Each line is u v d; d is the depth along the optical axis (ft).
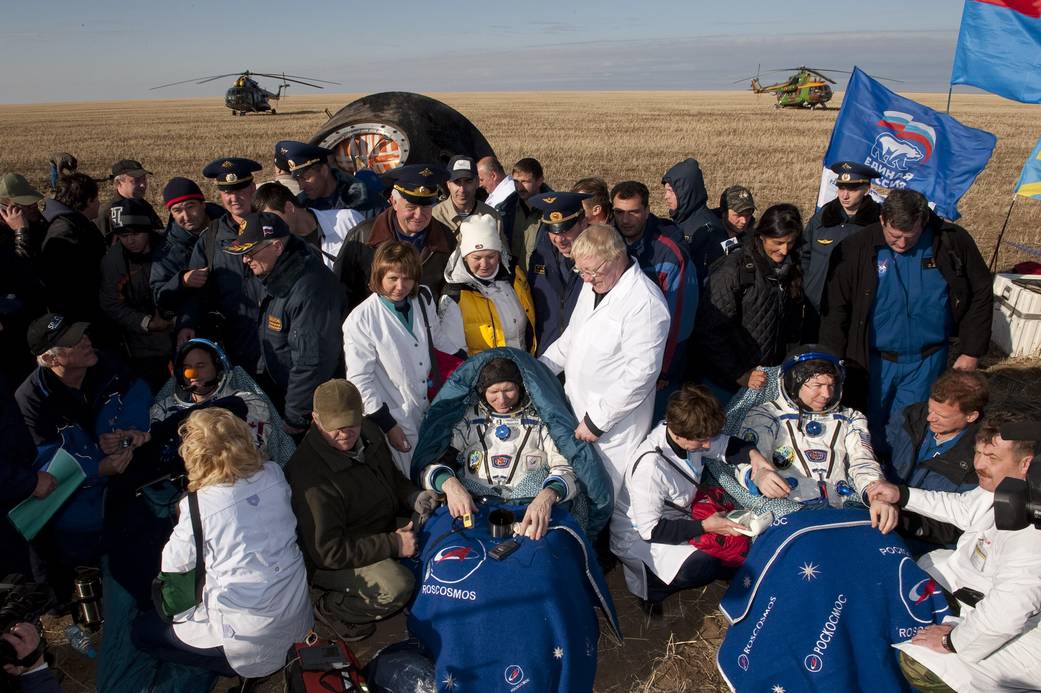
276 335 15.35
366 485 13.83
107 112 251.39
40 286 19.22
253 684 13.23
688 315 17.08
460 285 16.84
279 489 12.44
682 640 14.35
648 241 17.81
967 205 56.34
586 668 12.17
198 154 106.32
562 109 222.48
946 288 16.70
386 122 34.88
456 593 12.31
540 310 18.07
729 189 21.86
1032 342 26.66
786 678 12.05
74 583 14.28
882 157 25.05
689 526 14.10
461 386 15.01
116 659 12.84
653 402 15.79
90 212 22.85
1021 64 23.49
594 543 16.83
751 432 15.06
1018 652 10.91
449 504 13.94
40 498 13.25
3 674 10.05
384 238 17.99
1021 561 10.43
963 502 13.23
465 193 20.02
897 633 12.12
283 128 151.53
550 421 14.74
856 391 17.80
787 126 148.25
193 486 11.95
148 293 19.16
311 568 14.19
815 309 19.93
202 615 12.18
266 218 14.53
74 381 14.17
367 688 11.78
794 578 12.67
